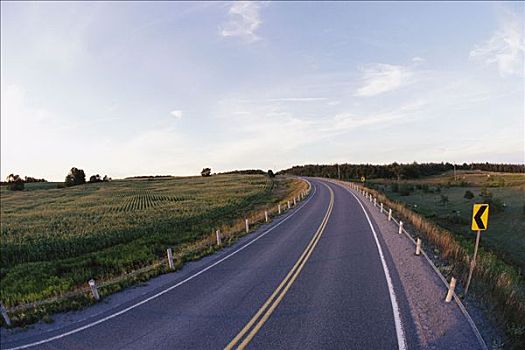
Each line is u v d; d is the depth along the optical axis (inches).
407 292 358.0
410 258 495.5
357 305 331.6
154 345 283.4
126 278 485.4
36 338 321.4
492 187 2358.5
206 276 474.9
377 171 5565.9
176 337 294.2
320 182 3250.5
